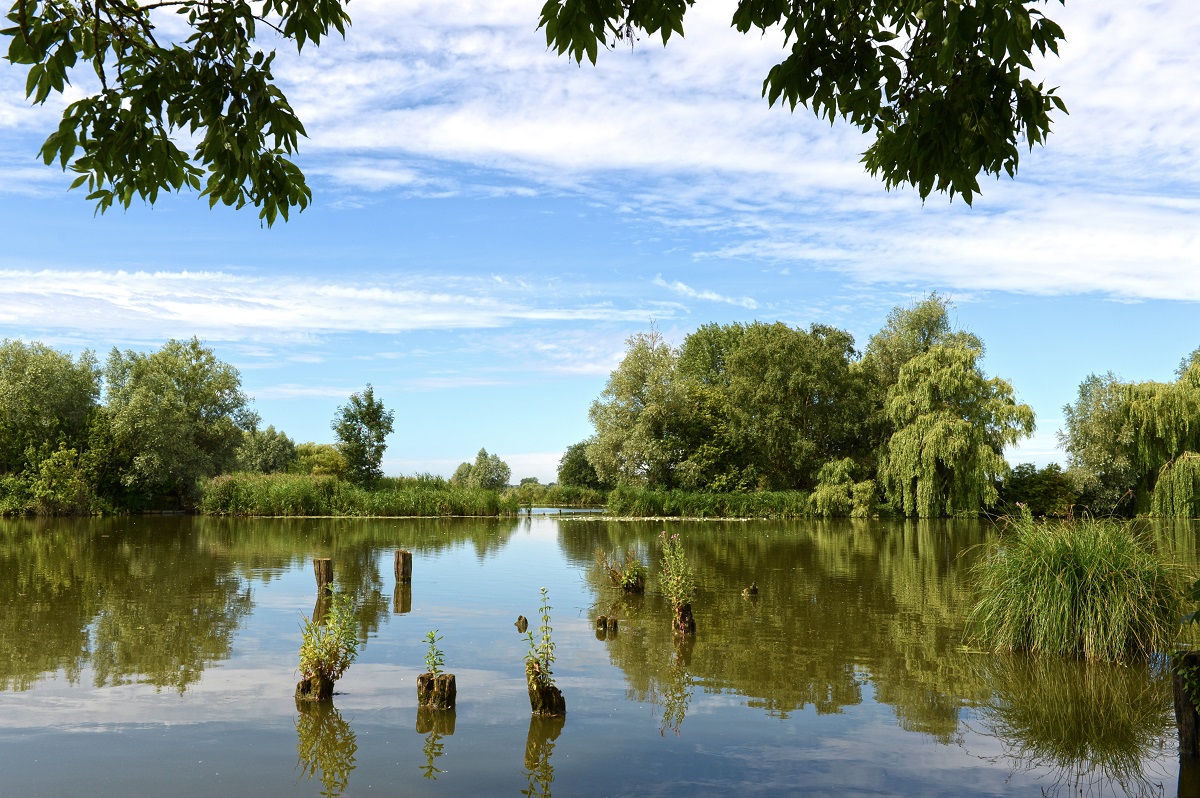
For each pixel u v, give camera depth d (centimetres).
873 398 4347
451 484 3950
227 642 912
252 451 5488
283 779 509
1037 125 405
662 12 423
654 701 689
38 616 1065
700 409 4547
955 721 636
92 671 780
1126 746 581
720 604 1205
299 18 449
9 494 3391
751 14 440
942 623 1041
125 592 1277
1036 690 718
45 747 567
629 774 523
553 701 652
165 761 541
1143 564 833
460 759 548
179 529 2700
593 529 2898
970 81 405
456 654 860
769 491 4003
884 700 691
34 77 409
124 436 3662
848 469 3841
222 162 464
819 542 2361
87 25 420
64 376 3703
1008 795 495
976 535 2638
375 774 519
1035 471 4034
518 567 1661
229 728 611
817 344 4378
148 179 464
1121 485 3731
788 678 766
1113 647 810
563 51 430
